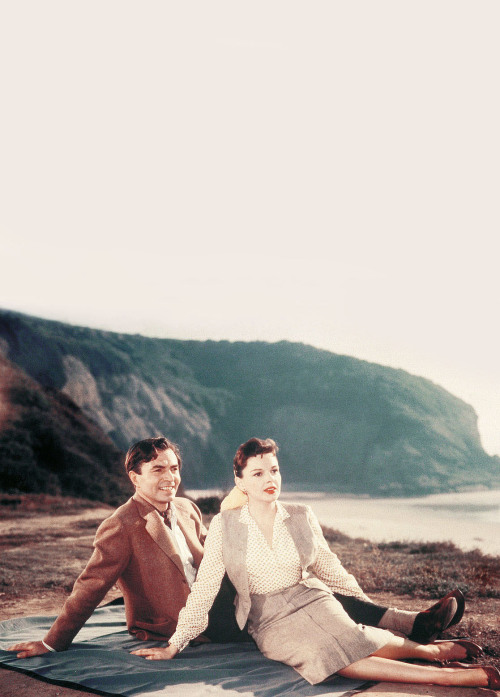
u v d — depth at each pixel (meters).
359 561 9.80
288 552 4.12
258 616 4.15
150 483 4.54
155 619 4.63
